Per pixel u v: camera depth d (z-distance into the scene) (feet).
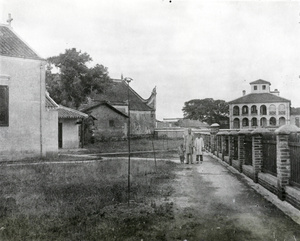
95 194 29.66
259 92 269.03
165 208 25.00
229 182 37.52
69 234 19.15
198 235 19.07
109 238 18.45
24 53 67.77
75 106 156.35
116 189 31.83
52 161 64.18
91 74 153.58
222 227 20.43
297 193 24.11
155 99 218.18
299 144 24.81
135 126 204.33
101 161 62.69
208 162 62.34
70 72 146.61
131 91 217.56
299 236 18.67
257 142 36.60
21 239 18.34
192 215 23.16
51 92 147.33
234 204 26.40
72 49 149.38
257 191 31.55
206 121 323.78
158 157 76.64
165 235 19.04
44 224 20.85
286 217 22.40
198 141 60.85
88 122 133.90
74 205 25.46
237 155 51.67
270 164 33.73
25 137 67.56
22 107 67.15
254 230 19.81
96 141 154.10
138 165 55.16
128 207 24.91
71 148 107.14
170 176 42.06
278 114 254.68
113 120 161.17
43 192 30.91
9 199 27.91
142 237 18.69
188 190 32.65
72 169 49.39
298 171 25.41
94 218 22.12
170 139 194.80
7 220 21.68
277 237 18.57
